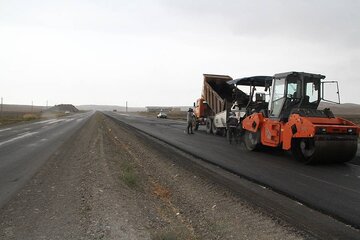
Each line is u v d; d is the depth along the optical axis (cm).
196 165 1231
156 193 897
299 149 1280
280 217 684
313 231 611
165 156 1448
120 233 548
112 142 1878
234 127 1883
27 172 1013
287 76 1413
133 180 938
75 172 1009
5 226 577
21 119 5316
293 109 1342
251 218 686
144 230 576
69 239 523
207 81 2725
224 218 698
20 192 786
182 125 3684
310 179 996
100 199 723
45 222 594
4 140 1959
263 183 949
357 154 1525
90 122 4103
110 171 1027
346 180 984
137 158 1419
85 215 627
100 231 554
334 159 1227
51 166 1107
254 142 1542
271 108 1488
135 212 668
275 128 1384
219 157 1391
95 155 1313
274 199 806
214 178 1026
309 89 1412
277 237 590
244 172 1094
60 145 1677
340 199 794
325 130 1184
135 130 2884
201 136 2325
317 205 751
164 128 3150
